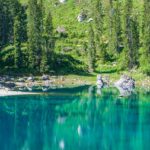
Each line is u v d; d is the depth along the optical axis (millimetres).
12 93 129625
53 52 176375
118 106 111062
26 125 87875
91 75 171875
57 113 101062
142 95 132000
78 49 191000
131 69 176750
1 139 76562
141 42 194125
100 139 77000
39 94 129375
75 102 116375
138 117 96625
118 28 191875
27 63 170625
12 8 185250
